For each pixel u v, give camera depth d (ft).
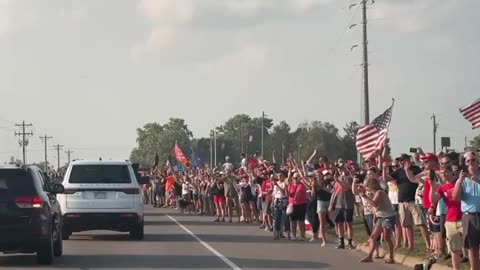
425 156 117.91
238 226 214.90
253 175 230.48
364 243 149.38
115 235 182.09
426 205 118.42
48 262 122.42
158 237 176.55
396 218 134.10
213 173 264.11
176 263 124.98
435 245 118.52
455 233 99.60
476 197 93.45
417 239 146.00
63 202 161.27
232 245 157.07
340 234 151.23
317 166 179.93
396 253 130.93
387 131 174.40
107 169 164.25
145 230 198.70
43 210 118.62
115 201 162.30
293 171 172.65
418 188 129.80
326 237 171.83
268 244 159.74
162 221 238.27
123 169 164.96
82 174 163.32
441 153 128.77
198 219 248.73
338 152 618.85
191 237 176.86
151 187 365.81
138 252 142.20
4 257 133.90
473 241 93.71
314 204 169.27
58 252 132.98
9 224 116.16
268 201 197.06
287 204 171.63
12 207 116.57
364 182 141.49
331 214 160.86
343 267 121.19
